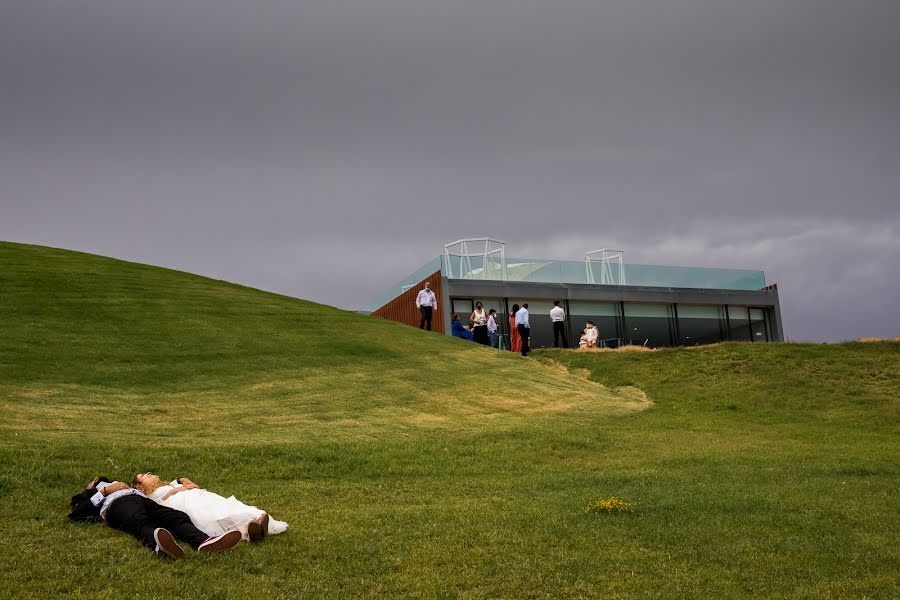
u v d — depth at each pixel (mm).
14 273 35344
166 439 17406
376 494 13609
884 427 23766
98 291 34406
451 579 9141
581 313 51750
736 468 16719
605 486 14602
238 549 9727
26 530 10000
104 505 10258
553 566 9609
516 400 26219
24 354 24594
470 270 50594
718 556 10078
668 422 23719
